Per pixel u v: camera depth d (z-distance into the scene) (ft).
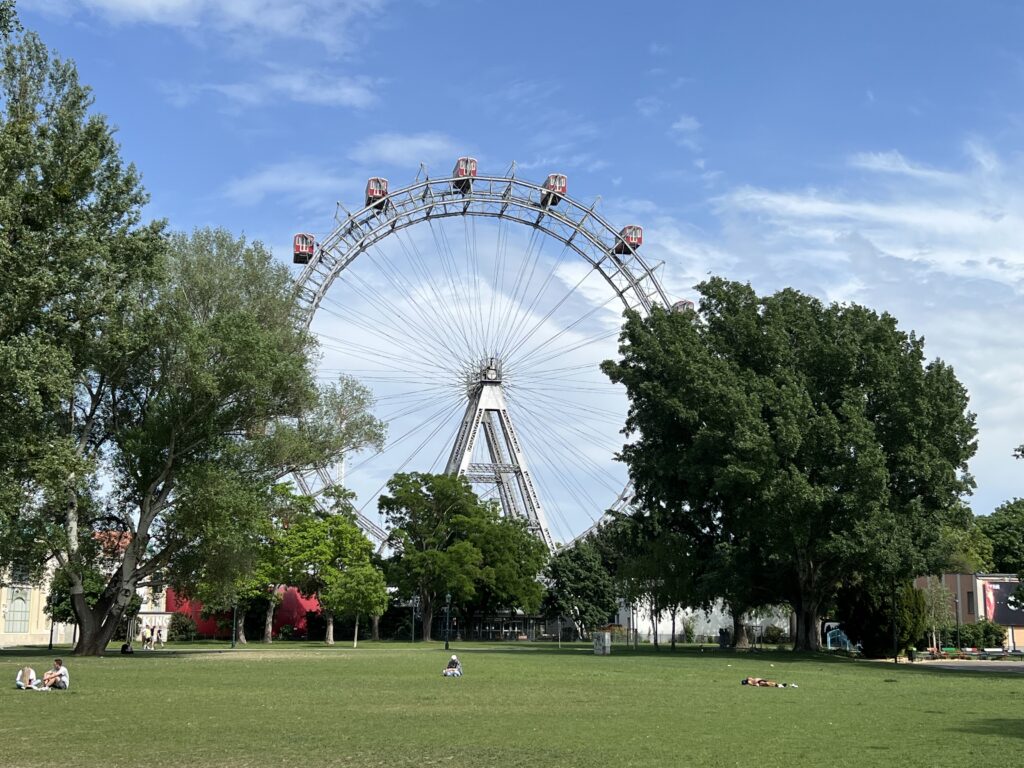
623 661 220.64
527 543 428.97
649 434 281.95
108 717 92.79
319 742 75.77
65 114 152.97
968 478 262.26
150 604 458.09
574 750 71.67
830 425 240.12
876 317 272.92
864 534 232.94
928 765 64.90
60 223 154.20
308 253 388.57
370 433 262.88
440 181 406.82
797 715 98.68
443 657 235.81
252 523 219.00
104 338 179.83
